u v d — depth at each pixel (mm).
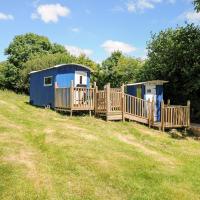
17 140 13625
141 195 9062
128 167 11227
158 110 22422
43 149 12648
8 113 20938
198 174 11430
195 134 20562
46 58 48906
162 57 27188
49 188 9008
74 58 53625
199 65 23594
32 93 28875
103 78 49750
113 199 8719
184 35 25438
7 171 9844
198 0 20969
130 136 17297
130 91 24000
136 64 45906
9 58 59688
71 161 11273
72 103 20969
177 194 9352
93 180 9852
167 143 16938
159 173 10977
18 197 8344
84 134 15594
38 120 18906
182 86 26344
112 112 20141
